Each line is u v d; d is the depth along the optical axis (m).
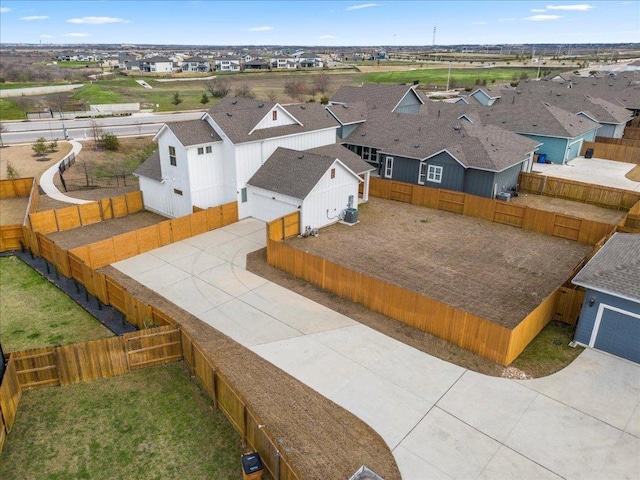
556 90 61.06
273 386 13.91
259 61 172.75
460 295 19.36
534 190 34.09
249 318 17.62
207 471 11.05
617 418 12.86
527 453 11.66
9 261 22.33
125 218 29.12
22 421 12.55
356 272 18.36
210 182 27.75
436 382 14.24
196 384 14.06
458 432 12.30
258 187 26.91
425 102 50.47
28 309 18.20
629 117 52.41
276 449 9.94
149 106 79.69
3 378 12.25
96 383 14.04
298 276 20.89
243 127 27.98
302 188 25.14
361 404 13.27
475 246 24.52
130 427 12.38
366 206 31.19
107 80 116.44
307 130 31.09
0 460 11.34
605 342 15.60
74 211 27.00
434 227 27.31
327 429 12.28
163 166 28.08
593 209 30.86
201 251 23.56
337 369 14.77
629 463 11.41
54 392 13.63
